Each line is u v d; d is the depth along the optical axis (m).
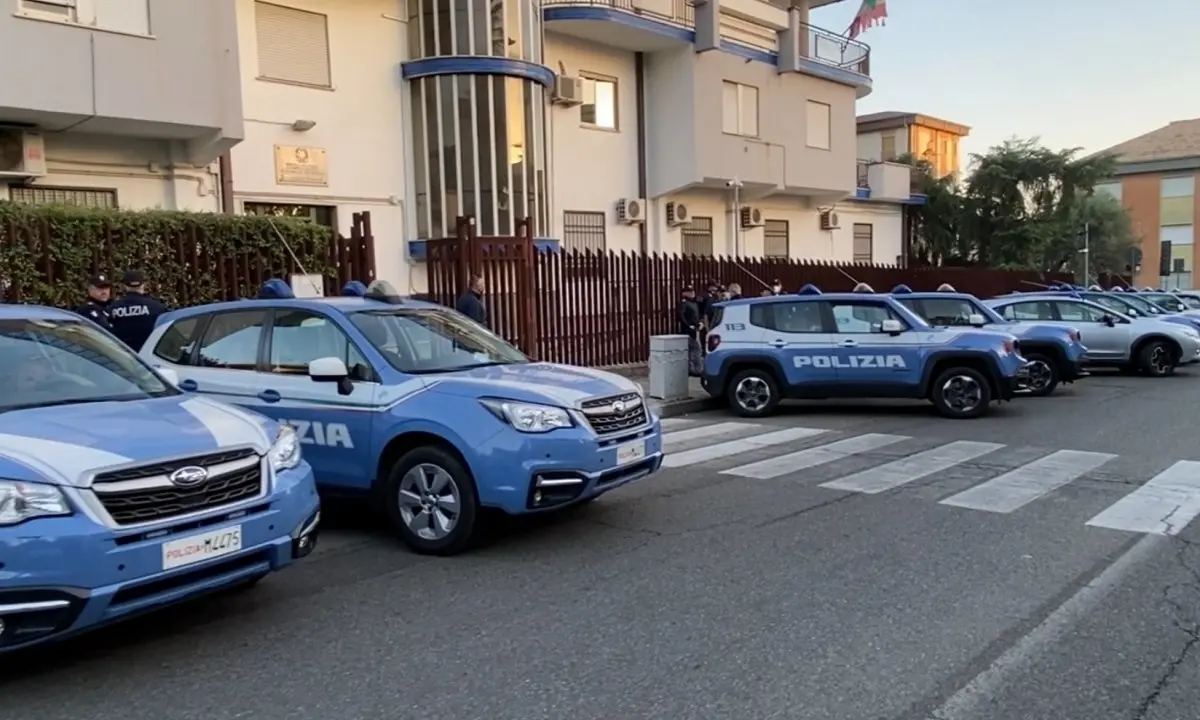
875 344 11.78
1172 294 27.22
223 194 14.38
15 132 11.77
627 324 16.53
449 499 5.81
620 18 19.45
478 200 17.19
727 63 22.67
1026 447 9.30
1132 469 8.06
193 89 12.45
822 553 5.71
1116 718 3.48
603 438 5.85
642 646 4.27
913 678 3.85
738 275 19.42
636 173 22.00
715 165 22.30
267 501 4.38
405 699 3.76
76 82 11.39
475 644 4.34
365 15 16.53
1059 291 18.95
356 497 6.31
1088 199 41.81
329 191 16.14
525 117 17.70
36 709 3.71
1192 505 6.70
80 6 11.48
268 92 15.28
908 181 31.50
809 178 25.72
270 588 5.25
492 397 5.73
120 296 9.99
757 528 6.34
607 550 5.88
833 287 22.69
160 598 3.95
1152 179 56.50
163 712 3.68
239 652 4.29
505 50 17.27
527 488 5.55
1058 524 6.25
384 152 16.92
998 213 33.19
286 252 11.77
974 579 5.13
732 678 3.89
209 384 6.66
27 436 3.94
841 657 4.09
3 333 4.93
